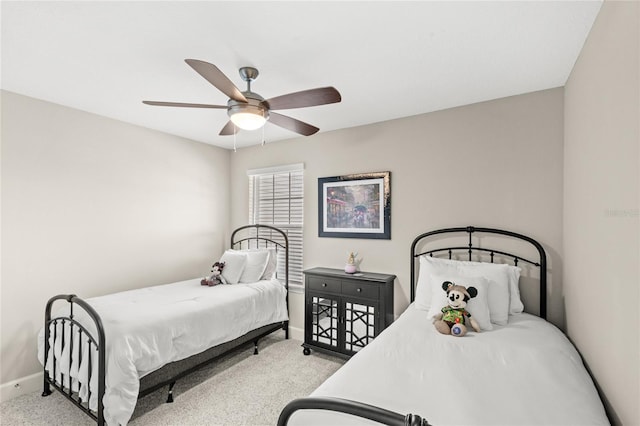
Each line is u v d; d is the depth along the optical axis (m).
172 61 2.03
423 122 3.00
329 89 1.78
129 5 1.48
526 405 1.26
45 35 1.74
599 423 1.17
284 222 4.01
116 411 1.91
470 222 2.75
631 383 1.16
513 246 2.56
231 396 2.47
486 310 2.13
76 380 2.20
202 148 4.12
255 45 1.83
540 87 2.42
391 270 3.17
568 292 2.19
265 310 3.33
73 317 2.29
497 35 1.73
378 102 2.72
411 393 1.35
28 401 2.41
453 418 1.17
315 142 3.73
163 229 3.65
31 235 2.63
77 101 2.72
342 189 3.48
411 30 1.69
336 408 1.01
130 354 2.03
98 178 3.06
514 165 2.57
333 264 3.56
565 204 2.29
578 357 1.76
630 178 1.17
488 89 2.46
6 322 2.49
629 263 1.18
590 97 1.68
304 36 1.74
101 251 3.08
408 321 2.29
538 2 1.46
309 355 3.27
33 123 2.64
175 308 2.53
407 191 3.08
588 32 1.70
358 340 3.02
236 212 4.45
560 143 2.39
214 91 2.50
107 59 2.01
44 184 2.70
